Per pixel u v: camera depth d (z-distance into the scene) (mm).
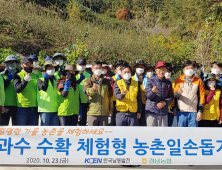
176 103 4695
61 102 4297
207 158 3848
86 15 31578
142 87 4984
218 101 4570
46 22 18062
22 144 3803
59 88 4223
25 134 3814
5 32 15852
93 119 4363
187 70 4250
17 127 3826
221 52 12617
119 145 3818
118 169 3957
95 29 18719
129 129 3842
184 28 29750
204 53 13250
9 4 17609
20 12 17953
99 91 4395
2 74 4461
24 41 15781
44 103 4258
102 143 3820
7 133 3811
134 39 17766
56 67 4500
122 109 4211
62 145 3807
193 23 34406
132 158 3811
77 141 3816
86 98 4902
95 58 14438
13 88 4551
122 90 4082
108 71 5832
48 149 3799
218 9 19922
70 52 9766
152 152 3822
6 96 4547
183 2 42250
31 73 4539
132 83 4324
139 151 3818
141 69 4988
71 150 3799
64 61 5195
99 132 3828
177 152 3836
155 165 4172
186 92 4289
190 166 4168
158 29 31812
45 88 4152
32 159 3783
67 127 3836
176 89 4367
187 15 37906
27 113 4312
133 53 15836
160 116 4250
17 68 4477
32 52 15055
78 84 4805
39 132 3818
